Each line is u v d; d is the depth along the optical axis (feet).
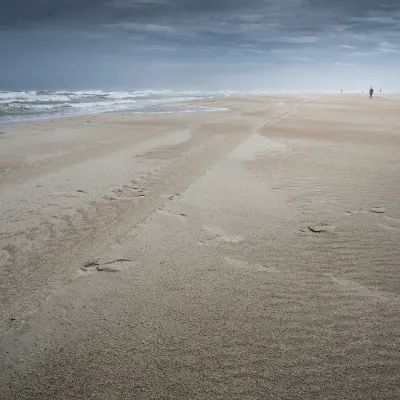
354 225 12.03
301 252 10.13
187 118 49.57
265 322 7.12
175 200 14.64
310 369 5.89
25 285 8.52
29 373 5.87
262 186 16.71
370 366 5.95
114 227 12.05
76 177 18.69
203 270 9.18
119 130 37.14
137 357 6.20
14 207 14.02
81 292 8.21
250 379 5.71
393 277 8.78
